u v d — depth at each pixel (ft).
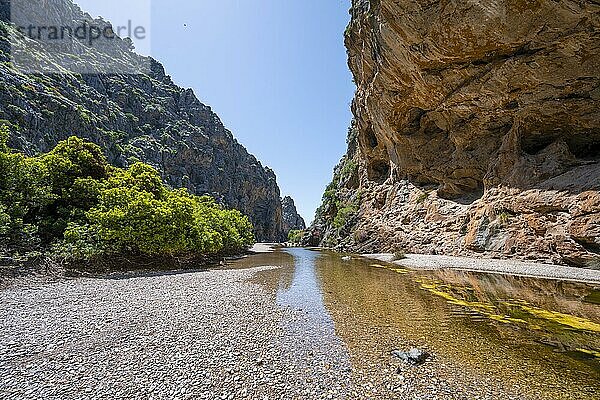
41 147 170.40
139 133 319.88
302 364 24.48
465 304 44.29
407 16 92.22
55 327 30.60
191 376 21.99
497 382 22.31
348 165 238.68
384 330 33.01
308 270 82.07
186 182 328.08
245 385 21.04
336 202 236.84
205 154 376.27
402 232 135.74
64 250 61.82
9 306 36.88
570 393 20.99
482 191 115.75
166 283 55.98
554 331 33.06
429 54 97.04
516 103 95.35
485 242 94.68
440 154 131.64
